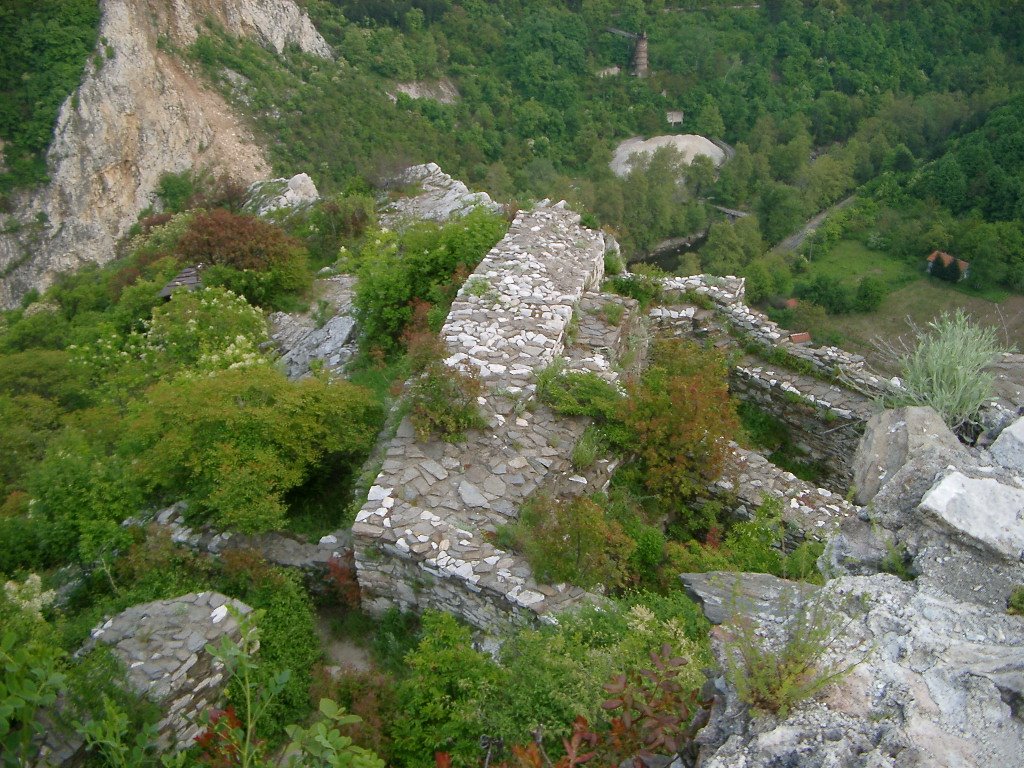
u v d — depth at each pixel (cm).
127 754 534
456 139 6291
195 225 1878
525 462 808
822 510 902
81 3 5447
